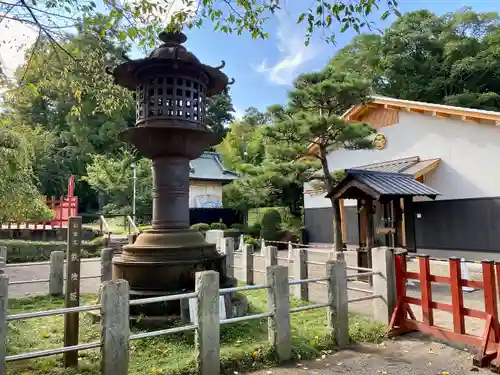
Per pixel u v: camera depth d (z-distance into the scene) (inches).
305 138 430.6
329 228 714.8
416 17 1030.4
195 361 161.5
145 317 205.8
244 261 375.6
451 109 506.6
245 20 200.1
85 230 737.6
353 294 319.0
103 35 226.7
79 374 154.8
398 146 596.7
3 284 126.5
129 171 912.9
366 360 181.5
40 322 234.2
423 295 210.8
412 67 967.0
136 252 225.1
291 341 192.9
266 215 797.2
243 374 164.2
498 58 879.1
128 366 150.0
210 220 911.0
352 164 674.2
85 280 397.1
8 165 399.5
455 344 198.1
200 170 1019.3
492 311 178.9
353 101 425.4
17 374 152.4
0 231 668.1
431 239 534.6
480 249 485.1
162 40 241.4
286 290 183.9
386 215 402.3
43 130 1109.7
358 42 1013.2
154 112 226.5
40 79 246.2
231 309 227.1
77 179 1186.0
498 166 472.1
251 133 1210.6
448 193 522.6
